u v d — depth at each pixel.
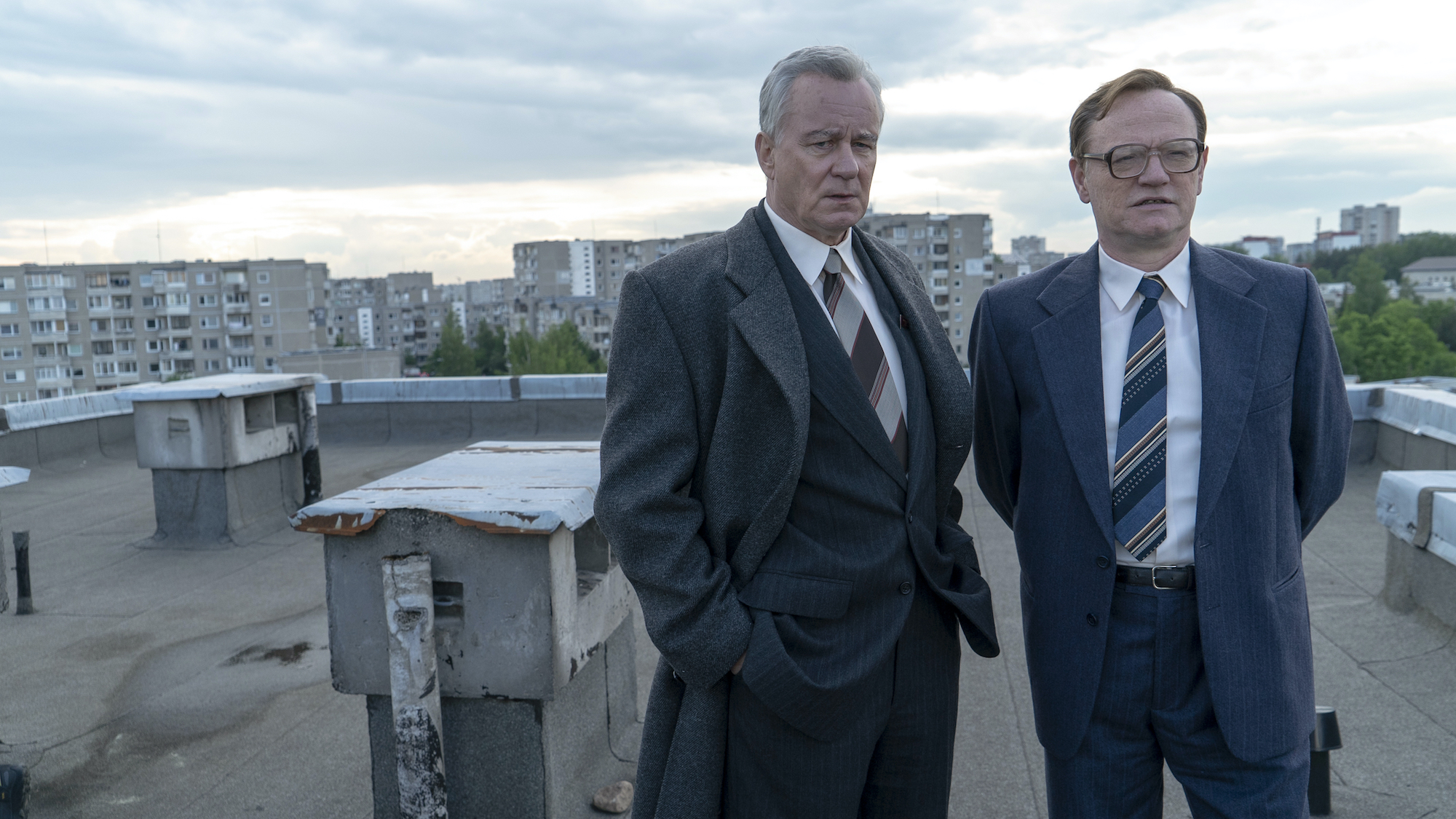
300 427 6.21
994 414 1.89
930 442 1.74
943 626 1.76
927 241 109.94
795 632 1.59
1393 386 7.00
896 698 1.71
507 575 2.13
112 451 8.93
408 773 2.12
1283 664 1.64
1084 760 1.76
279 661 3.78
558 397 9.92
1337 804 2.51
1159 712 1.70
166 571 5.11
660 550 1.60
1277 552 1.68
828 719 1.59
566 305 120.75
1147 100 1.66
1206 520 1.62
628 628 2.85
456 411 10.05
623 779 2.56
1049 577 1.76
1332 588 4.23
